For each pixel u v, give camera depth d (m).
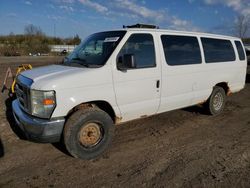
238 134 5.50
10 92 8.57
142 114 4.95
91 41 5.04
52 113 3.83
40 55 37.75
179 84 5.41
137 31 4.72
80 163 4.14
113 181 3.65
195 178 3.73
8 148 4.60
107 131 4.36
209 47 6.18
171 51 5.23
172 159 4.32
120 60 4.40
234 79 6.96
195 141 5.10
